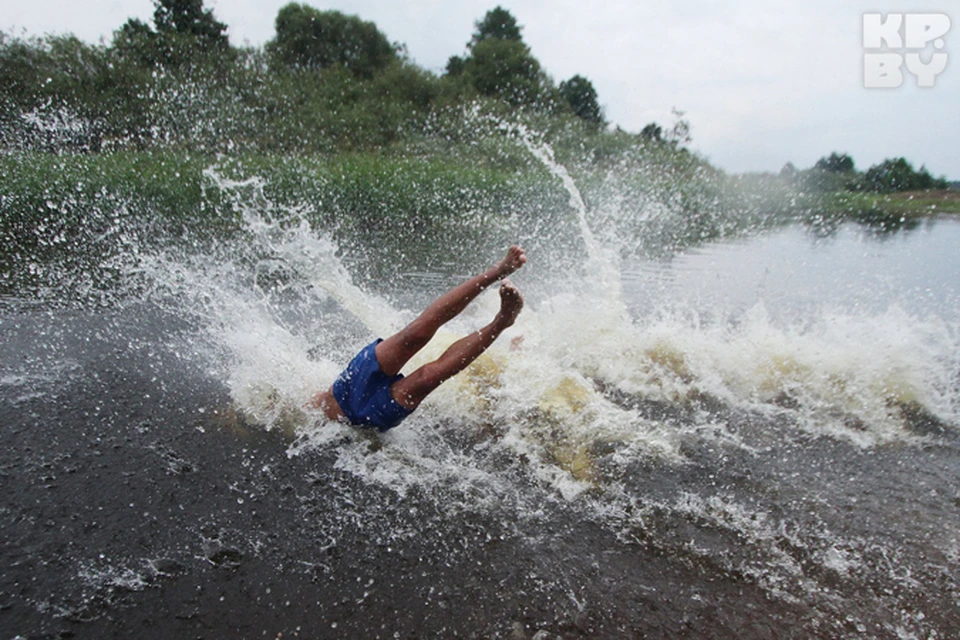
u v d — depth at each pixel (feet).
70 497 8.16
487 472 9.31
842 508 8.63
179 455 9.33
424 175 48.49
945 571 7.42
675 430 10.75
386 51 98.73
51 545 7.27
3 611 6.29
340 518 8.07
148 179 35.27
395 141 71.10
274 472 9.04
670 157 62.44
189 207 32.81
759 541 7.89
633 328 14.06
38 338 13.82
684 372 12.87
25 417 10.16
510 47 98.07
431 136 74.18
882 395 12.05
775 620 6.64
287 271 21.77
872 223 55.72
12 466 8.75
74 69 49.44
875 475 9.53
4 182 32.58
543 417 10.75
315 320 16.52
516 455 9.80
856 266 28.89
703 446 10.25
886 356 12.87
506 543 7.72
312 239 16.75
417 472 9.23
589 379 12.60
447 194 46.50
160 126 50.67
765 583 7.18
